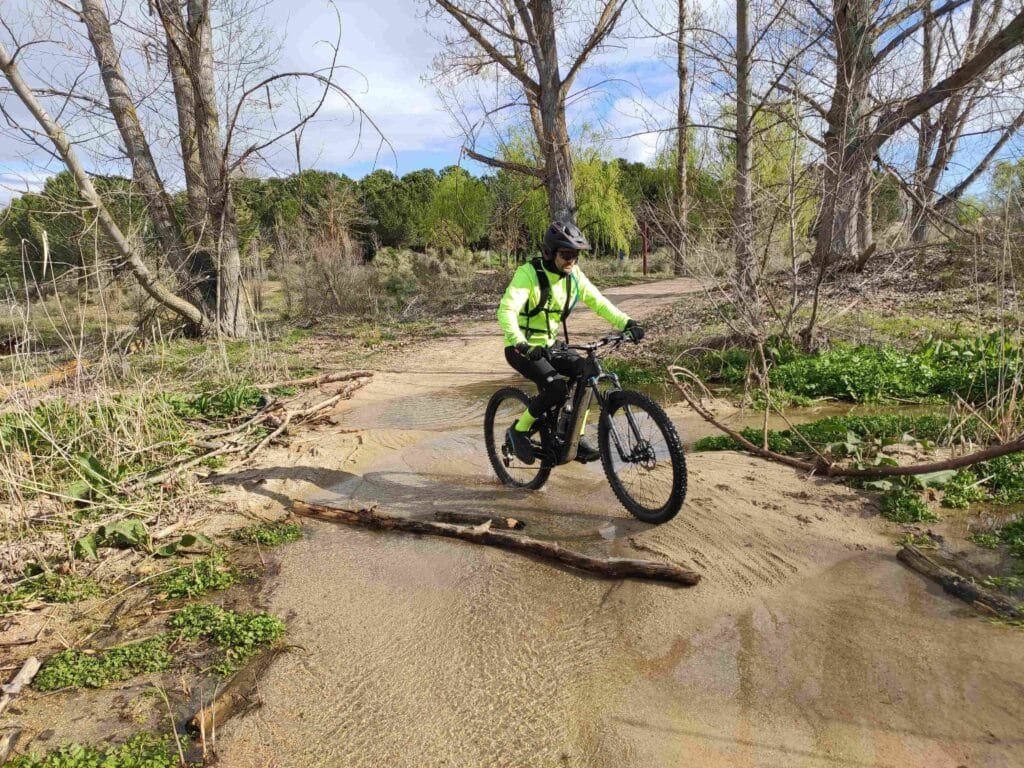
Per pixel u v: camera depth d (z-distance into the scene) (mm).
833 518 4453
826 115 9578
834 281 12742
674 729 2691
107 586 4238
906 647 3078
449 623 3570
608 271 30812
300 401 8812
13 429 6199
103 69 13836
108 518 5027
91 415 6840
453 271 26031
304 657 3357
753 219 9391
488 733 2760
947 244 11016
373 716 2904
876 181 9352
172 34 13148
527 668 3150
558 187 14922
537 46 14195
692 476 5262
